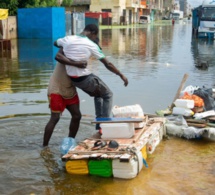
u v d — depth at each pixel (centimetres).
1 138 564
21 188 410
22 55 1725
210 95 702
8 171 452
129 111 536
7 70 1245
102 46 2212
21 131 598
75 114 544
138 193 399
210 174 450
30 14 2909
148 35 3434
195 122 597
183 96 661
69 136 554
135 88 927
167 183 424
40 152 515
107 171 437
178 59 1573
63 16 3086
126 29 4600
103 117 526
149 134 511
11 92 888
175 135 589
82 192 402
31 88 936
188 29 4919
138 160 440
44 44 2344
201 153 518
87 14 4334
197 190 408
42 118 666
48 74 1155
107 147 460
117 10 5769
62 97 530
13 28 2891
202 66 1309
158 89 918
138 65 1362
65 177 439
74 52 495
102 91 523
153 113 695
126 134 493
